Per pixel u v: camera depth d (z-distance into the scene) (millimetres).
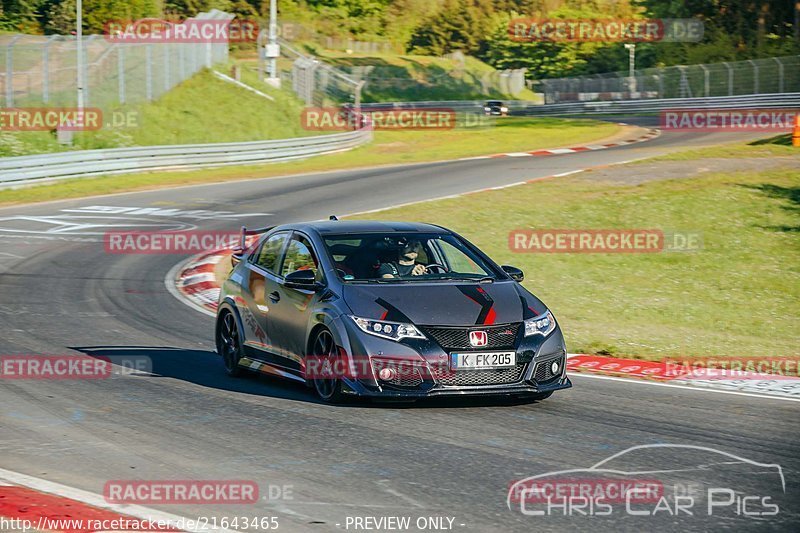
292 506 19766
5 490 20547
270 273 33812
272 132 165375
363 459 23391
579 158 136250
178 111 159000
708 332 52031
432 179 115375
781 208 87688
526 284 65312
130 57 160125
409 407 29281
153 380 33969
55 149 127625
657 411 29219
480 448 24438
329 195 103688
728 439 25672
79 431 26453
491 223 84438
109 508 19453
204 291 58625
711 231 81312
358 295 29500
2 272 62594
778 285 67188
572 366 37750
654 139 173750
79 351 39750
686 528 18484
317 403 29922
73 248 73438
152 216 90438
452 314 28703
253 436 25750
